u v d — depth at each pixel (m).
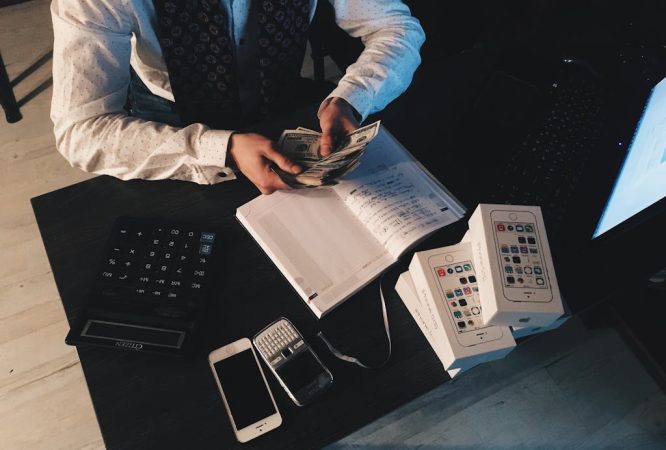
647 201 0.97
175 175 1.05
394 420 1.61
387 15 1.30
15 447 1.52
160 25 1.08
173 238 0.95
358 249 0.95
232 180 1.07
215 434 0.81
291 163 0.99
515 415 1.64
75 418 1.57
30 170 2.04
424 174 1.05
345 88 1.14
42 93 2.27
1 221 1.90
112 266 0.92
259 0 1.14
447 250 0.88
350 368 0.87
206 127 1.05
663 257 1.01
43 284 1.79
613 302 1.67
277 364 0.85
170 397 0.83
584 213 1.01
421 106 1.19
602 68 1.24
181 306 0.89
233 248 0.98
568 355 1.74
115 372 0.85
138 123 1.07
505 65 1.24
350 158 0.94
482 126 1.14
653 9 1.38
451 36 1.67
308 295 0.90
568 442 1.61
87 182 1.05
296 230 0.97
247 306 0.92
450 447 1.58
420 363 0.88
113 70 1.08
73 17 1.01
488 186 1.06
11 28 2.50
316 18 1.61
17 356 1.65
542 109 1.16
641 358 1.72
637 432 1.64
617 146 0.97
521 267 0.81
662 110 0.85
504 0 1.85
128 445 0.79
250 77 1.35
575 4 1.91
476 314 0.83
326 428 0.82
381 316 0.92
